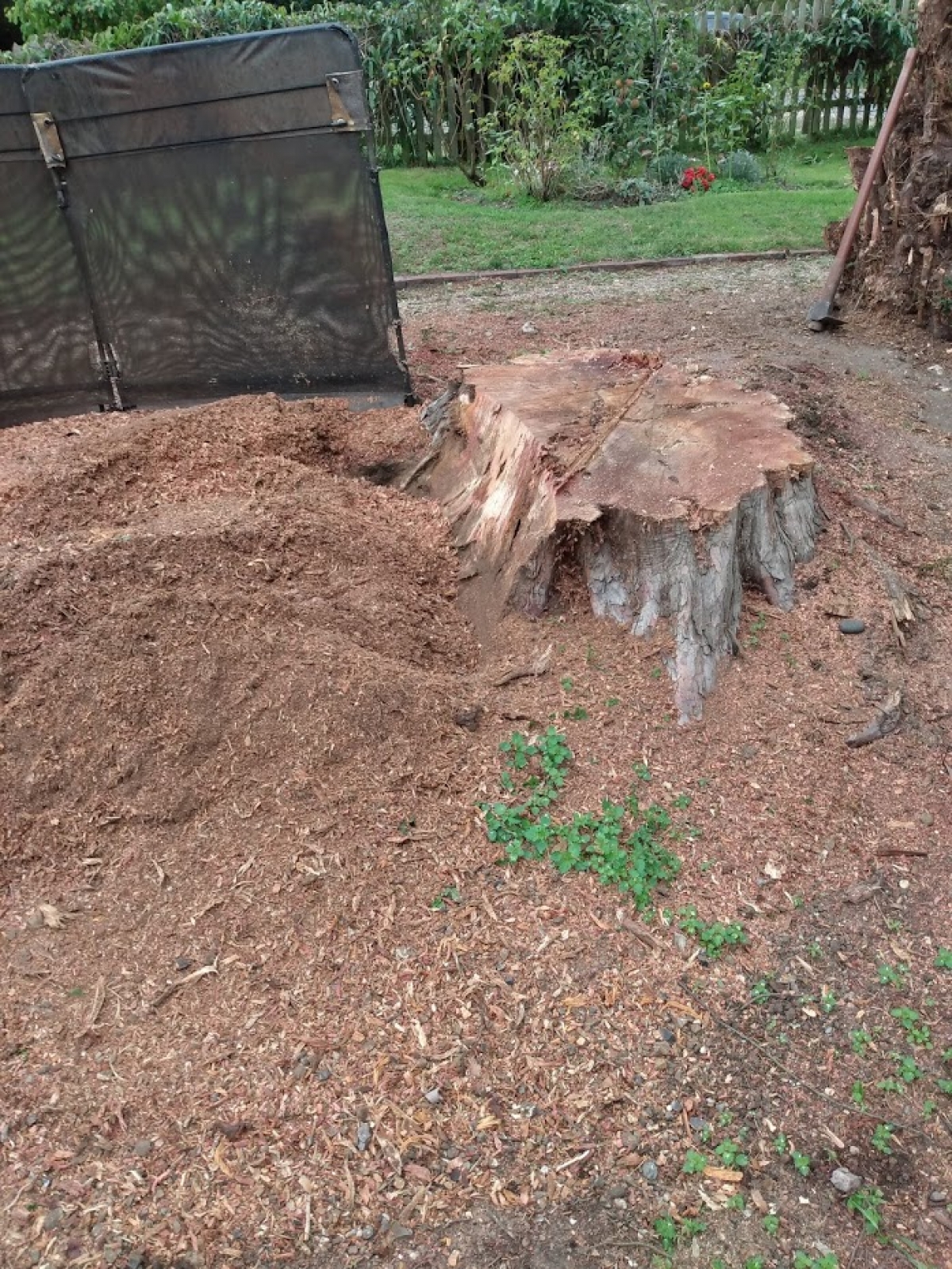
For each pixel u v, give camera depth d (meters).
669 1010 2.32
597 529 3.25
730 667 3.19
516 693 3.11
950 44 6.19
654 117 12.85
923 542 4.13
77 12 14.12
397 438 4.78
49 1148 2.03
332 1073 2.17
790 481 3.46
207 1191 1.97
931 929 2.54
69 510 3.80
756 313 7.43
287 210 5.12
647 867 2.62
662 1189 2.00
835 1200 1.99
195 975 2.35
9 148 4.96
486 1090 2.15
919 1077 2.21
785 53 14.09
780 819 2.79
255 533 3.46
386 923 2.46
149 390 5.67
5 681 2.87
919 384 6.00
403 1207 1.96
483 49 12.58
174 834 2.67
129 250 5.26
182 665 2.91
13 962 2.38
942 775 2.97
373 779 2.78
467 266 9.22
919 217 6.65
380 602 3.39
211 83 4.84
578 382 4.16
